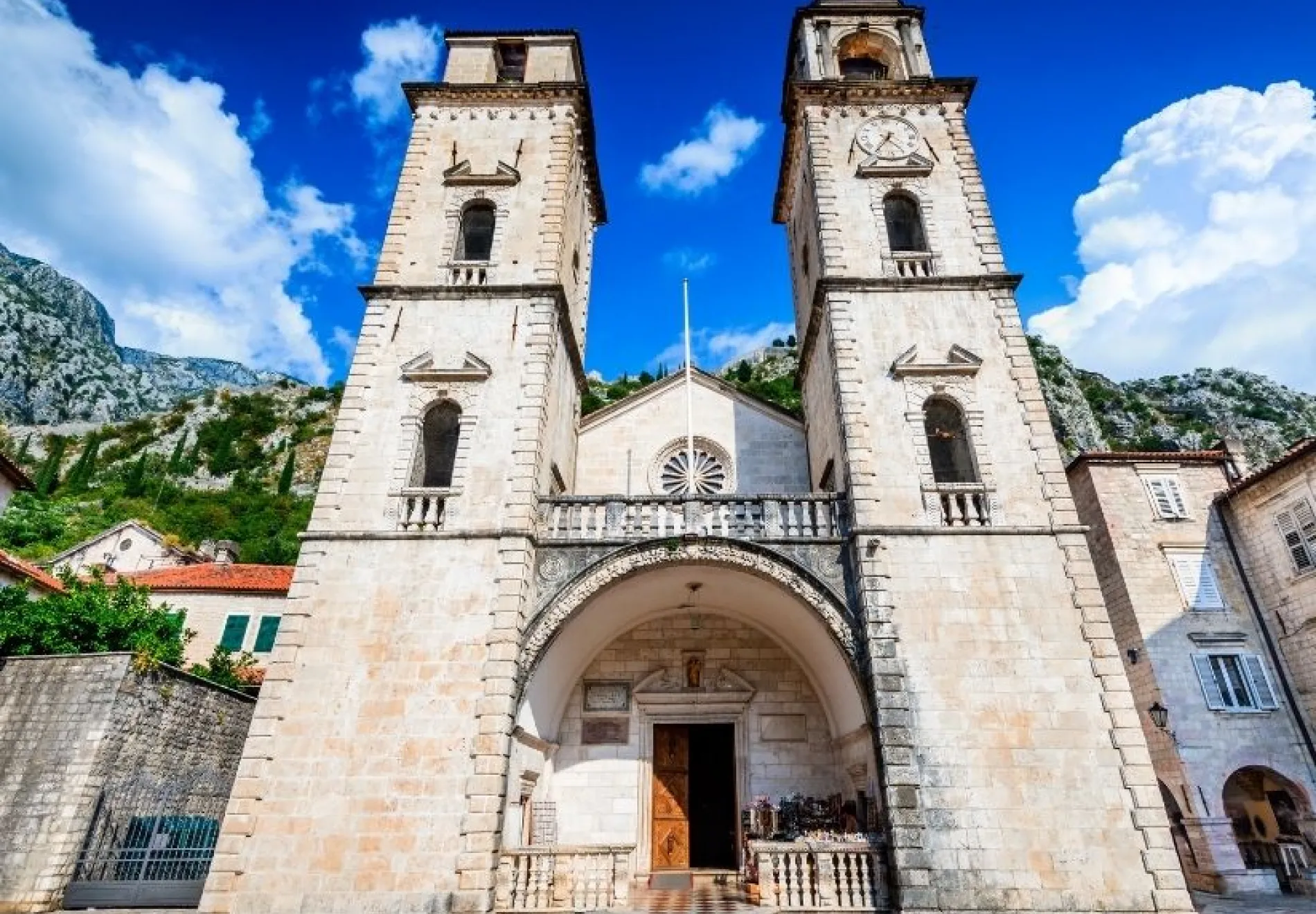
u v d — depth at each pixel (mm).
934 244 20828
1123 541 24516
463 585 16078
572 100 23734
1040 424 17766
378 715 14836
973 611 15625
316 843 13773
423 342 19375
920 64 24734
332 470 17453
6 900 15695
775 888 14320
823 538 16844
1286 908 17547
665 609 20875
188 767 20312
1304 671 22312
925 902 13109
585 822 19281
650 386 24969
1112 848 13492
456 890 13367
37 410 148875
